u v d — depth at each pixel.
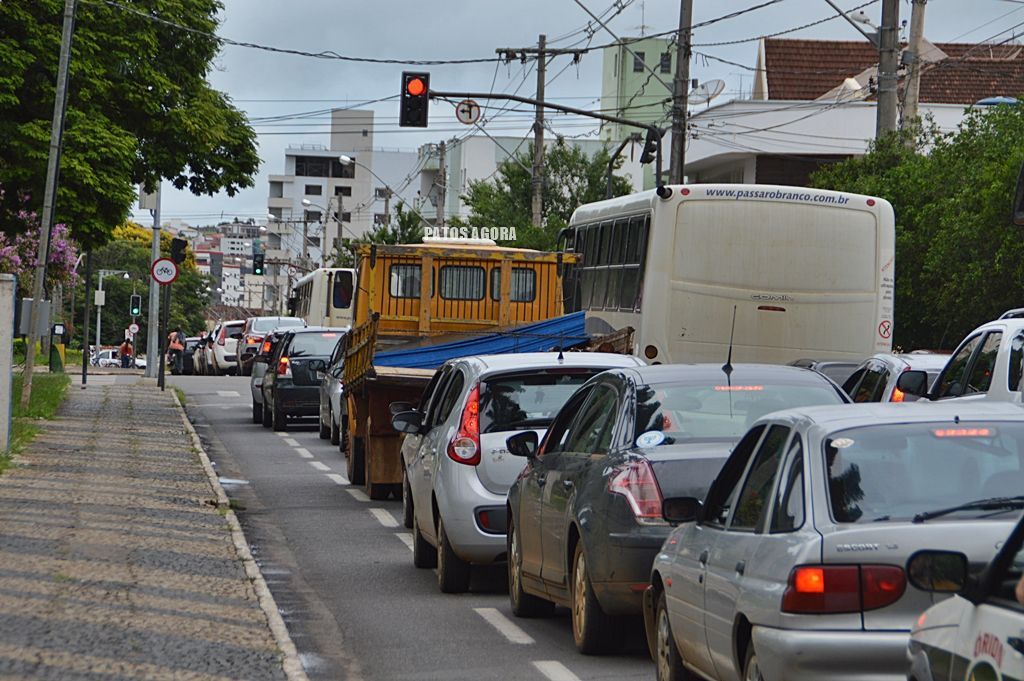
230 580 18.36
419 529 21.27
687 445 14.42
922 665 8.28
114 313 195.75
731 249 34.19
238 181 51.06
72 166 44.38
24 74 45.09
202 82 50.16
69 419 44.22
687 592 11.81
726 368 15.59
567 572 15.59
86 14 45.53
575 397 17.28
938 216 44.09
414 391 29.47
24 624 14.84
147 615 15.71
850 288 34.31
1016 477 10.18
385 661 14.92
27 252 81.19
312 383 47.09
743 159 80.88
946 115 77.94
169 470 31.33
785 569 9.85
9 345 30.55
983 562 9.54
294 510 28.36
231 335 95.31
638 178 142.00
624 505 13.97
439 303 35.97
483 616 17.70
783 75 92.81
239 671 13.37
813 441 10.55
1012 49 96.31
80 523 22.61
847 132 77.06
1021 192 23.81
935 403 11.21
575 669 14.43
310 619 17.42
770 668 9.81
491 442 19.02
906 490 10.09
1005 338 21.03
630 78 145.62
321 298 76.25
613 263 37.78
